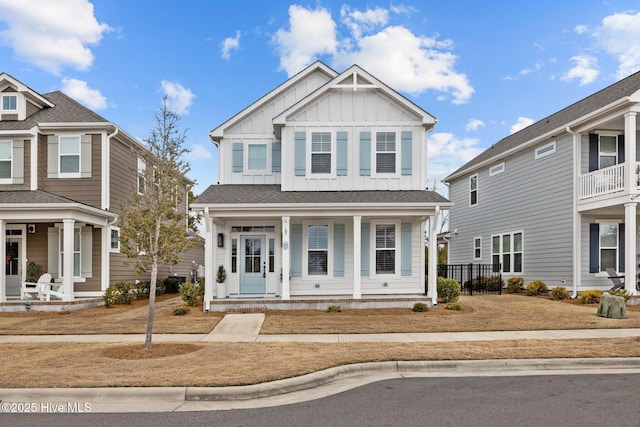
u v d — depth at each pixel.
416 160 17.16
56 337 11.32
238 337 11.04
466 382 7.46
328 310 14.77
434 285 15.60
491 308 15.75
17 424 5.60
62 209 16.17
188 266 28.27
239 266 17.11
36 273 18.36
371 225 17.06
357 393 6.87
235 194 16.41
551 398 6.57
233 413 5.99
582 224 18.52
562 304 16.89
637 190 15.88
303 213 15.45
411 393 6.85
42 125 18.30
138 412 6.04
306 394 6.84
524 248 22.03
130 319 13.89
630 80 18.95
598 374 7.99
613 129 18.61
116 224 19.48
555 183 19.80
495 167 24.84
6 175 18.17
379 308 15.29
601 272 18.42
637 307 15.35
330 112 17.16
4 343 10.37
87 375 7.27
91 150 18.61
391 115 17.20
